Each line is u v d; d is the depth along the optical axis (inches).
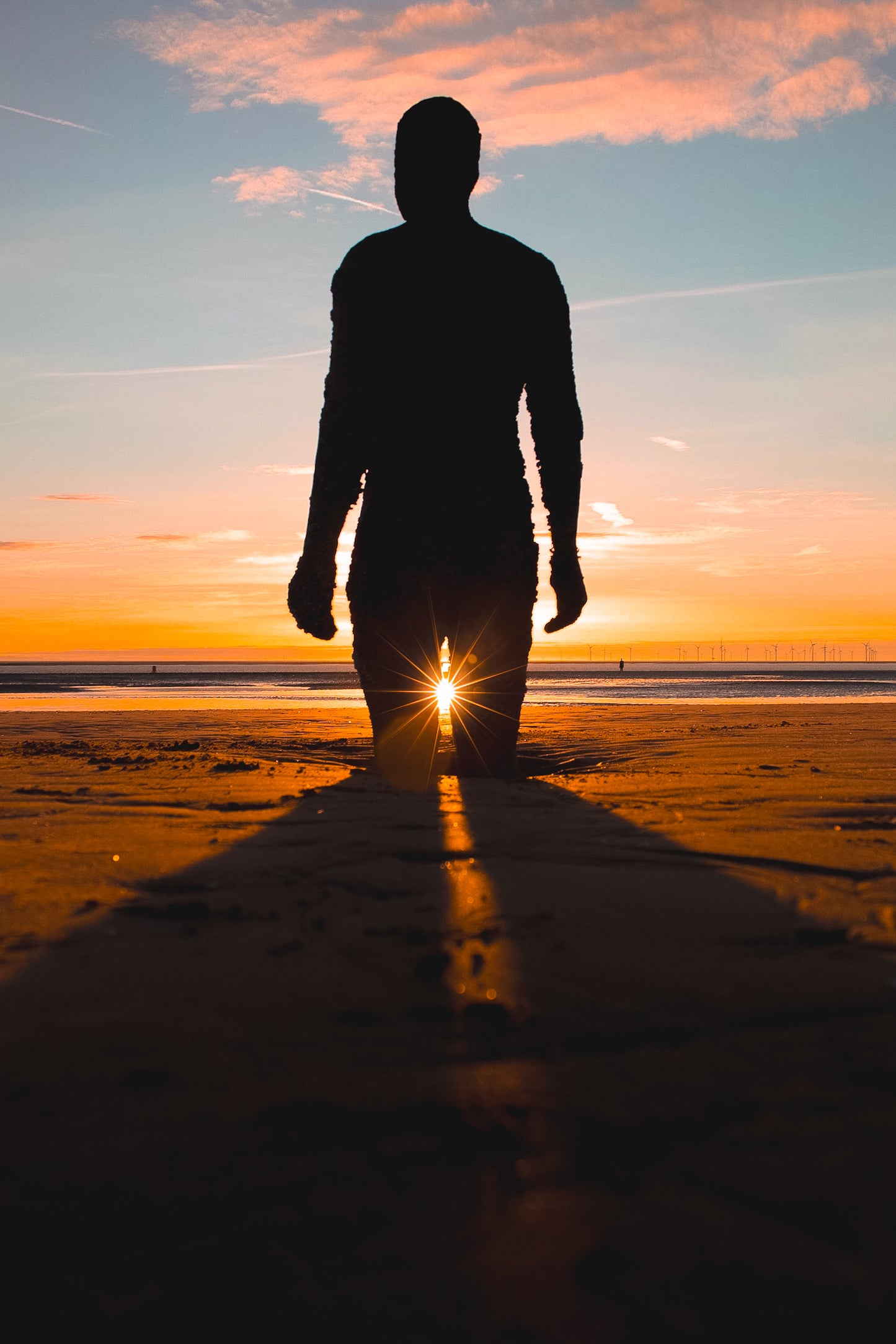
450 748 217.9
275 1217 43.4
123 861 111.6
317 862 111.3
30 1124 50.9
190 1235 42.3
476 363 177.6
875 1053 59.2
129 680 1466.5
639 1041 61.5
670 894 97.0
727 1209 43.7
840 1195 44.6
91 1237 42.2
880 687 1077.1
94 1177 46.3
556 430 183.0
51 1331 37.3
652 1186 45.5
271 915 89.6
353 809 146.7
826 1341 36.3
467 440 177.8
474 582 180.1
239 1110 52.4
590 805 150.5
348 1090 54.6
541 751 237.1
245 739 275.1
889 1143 48.9
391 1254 41.1
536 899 95.1
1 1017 65.0
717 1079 55.9
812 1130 50.1
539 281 181.3
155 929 85.6
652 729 299.9
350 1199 44.6
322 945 80.8
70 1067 57.4
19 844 120.9
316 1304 38.4
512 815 141.1
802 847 117.8
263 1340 36.7
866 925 85.4
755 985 71.0
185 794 164.1
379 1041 61.2
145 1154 48.2
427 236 177.0
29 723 362.9
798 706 464.8
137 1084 55.2
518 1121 51.3
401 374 177.3
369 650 184.1
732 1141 49.2
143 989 70.4
